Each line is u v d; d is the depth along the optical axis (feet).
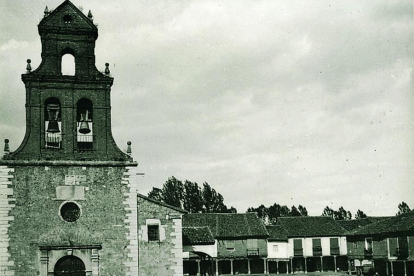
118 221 96.22
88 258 93.76
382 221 197.36
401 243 169.89
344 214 377.30
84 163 96.43
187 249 168.04
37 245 92.02
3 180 92.84
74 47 101.30
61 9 101.91
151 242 98.94
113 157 98.32
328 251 228.63
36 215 93.04
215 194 312.50
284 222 238.89
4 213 91.86
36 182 94.12
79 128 98.32
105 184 96.94
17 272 90.48
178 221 100.94
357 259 204.03
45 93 97.96
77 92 99.50
